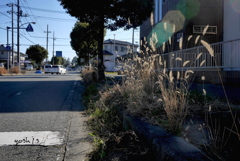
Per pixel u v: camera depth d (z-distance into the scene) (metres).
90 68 13.31
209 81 6.16
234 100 3.62
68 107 5.34
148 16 10.48
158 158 1.96
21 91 8.20
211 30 9.53
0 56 56.88
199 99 3.59
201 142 2.14
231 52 6.09
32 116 4.33
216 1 9.60
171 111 2.44
